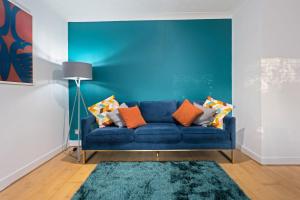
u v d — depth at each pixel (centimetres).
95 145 255
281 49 245
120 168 234
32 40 240
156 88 344
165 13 327
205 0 284
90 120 270
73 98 346
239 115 312
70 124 321
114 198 168
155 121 311
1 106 190
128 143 257
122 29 342
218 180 201
